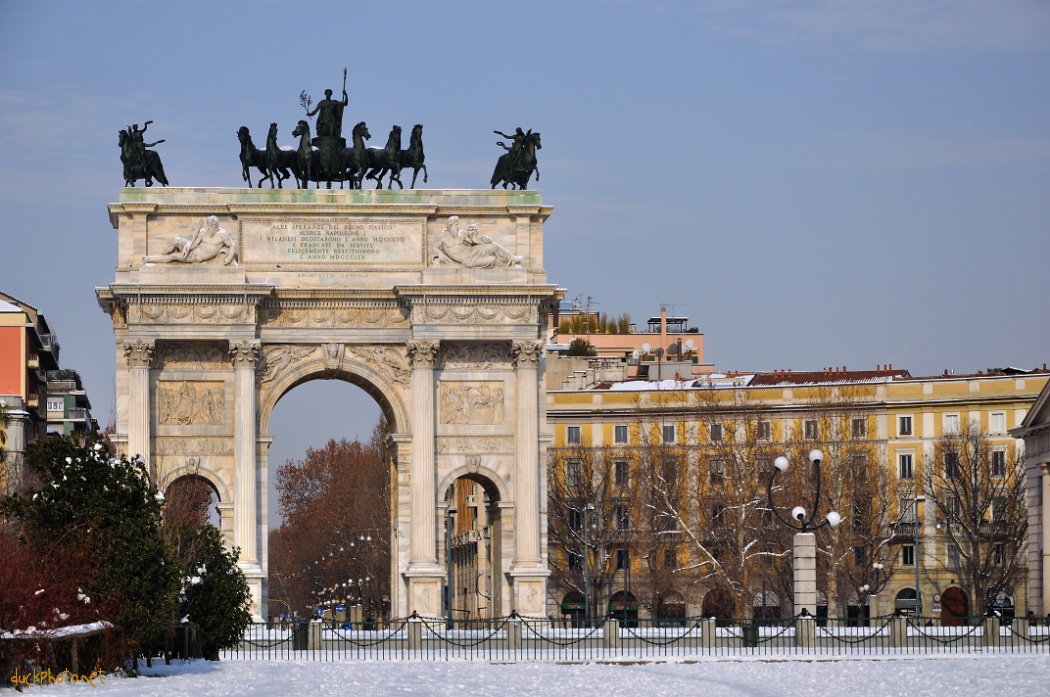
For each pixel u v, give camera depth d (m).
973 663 154.25
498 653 171.00
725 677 145.62
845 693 132.75
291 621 197.50
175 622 156.38
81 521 145.25
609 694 132.25
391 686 136.25
